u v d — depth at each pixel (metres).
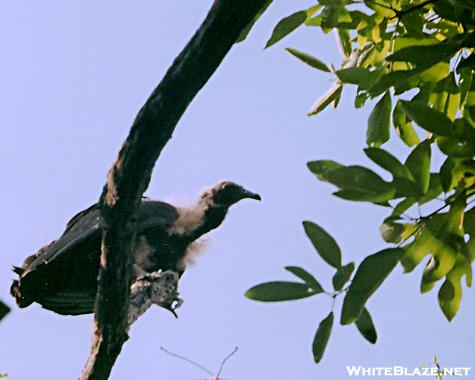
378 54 9.59
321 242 7.66
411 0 9.52
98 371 9.84
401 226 7.98
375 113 9.71
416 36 9.09
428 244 7.91
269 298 7.63
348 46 10.27
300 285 7.62
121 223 9.34
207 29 8.30
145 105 8.78
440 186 7.99
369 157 7.81
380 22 9.40
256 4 8.10
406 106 7.90
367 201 7.80
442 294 8.24
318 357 7.62
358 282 7.61
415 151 7.96
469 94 9.27
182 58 8.52
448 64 9.20
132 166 9.05
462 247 8.02
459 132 7.86
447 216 7.93
